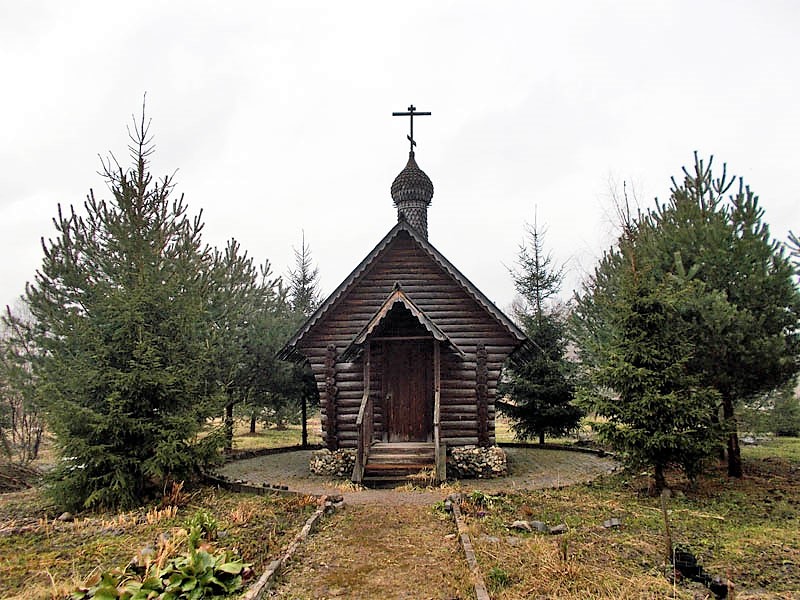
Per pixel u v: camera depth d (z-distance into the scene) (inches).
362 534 395.5
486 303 690.8
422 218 848.9
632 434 472.7
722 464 611.5
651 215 655.8
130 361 488.1
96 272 526.3
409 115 869.2
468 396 689.0
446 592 287.1
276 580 307.3
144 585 271.4
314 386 954.7
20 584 311.9
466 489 565.3
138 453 491.5
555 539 365.4
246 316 876.0
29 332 539.8
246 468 740.0
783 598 271.3
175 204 581.9
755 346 484.7
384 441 693.3
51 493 477.4
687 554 313.0
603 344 562.9
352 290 720.3
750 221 529.0
